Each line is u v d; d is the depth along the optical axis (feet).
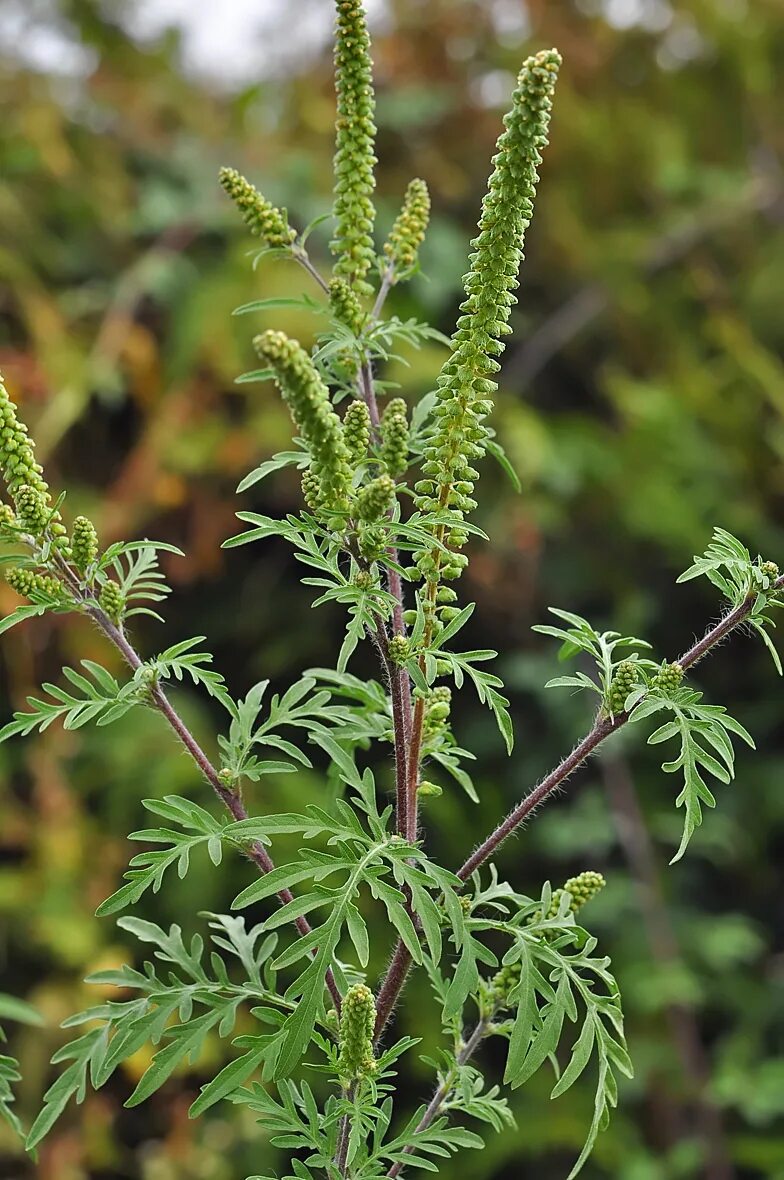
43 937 21.27
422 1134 8.03
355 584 7.43
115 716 8.02
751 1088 20.66
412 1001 21.83
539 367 25.07
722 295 26.50
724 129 28.66
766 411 26.23
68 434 23.67
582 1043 7.64
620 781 23.27
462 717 25.05
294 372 6.64
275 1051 7.42
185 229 24.38
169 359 23.43
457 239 24.62
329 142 26.23
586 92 28.22
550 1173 23.82
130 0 26.16
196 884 21.44
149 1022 7.93
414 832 8.25
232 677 25.27
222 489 23.76
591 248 25.93
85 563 7.89
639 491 24.03
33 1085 20.90
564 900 8.20
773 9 27.35
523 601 24.39
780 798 24.08
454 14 27.32
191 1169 21.35
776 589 7.99
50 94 24.80
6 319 23.47
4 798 22.45
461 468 7.76
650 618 24.53
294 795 22.04
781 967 24.04
